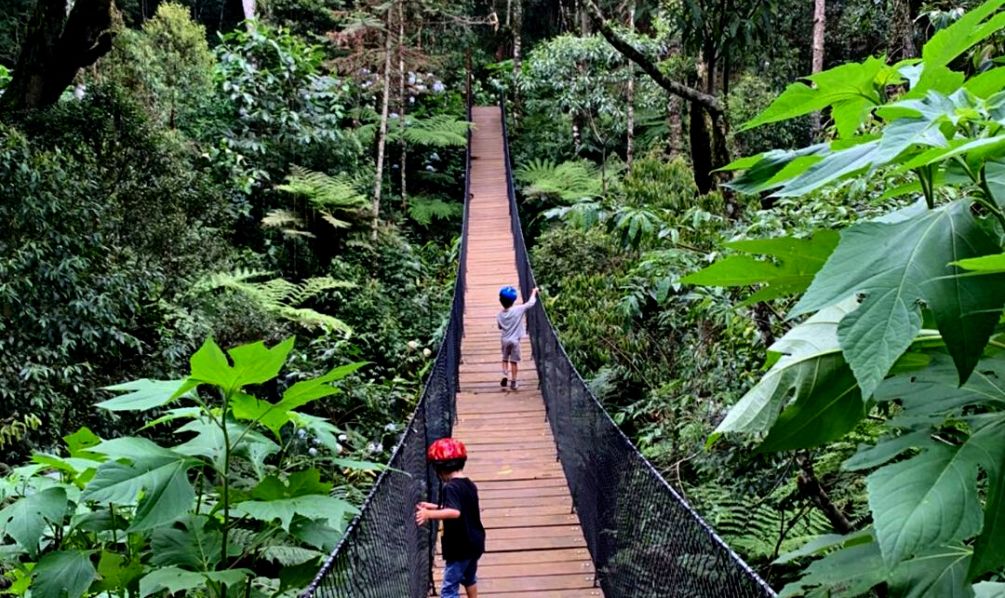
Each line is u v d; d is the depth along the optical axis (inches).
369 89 657.0
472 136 753.6
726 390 154.9
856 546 36.1
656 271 133.6
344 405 305.9
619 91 578.6
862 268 27.3
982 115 30.2
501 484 218.4
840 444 119.3
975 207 41.1
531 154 720.3
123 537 60.2
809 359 38.3
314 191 474.3
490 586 158.6
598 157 680.4
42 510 55.7
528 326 375.2
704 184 161.2
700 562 81.5
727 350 156.3
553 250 423.8
